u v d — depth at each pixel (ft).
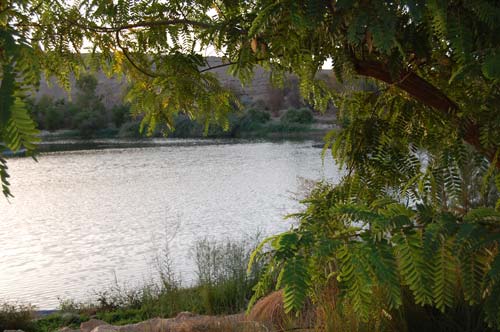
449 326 8.90
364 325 9.05
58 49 6.01
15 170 120.26
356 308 4.29
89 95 185.88
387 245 4.11
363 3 3.87
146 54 6.63
